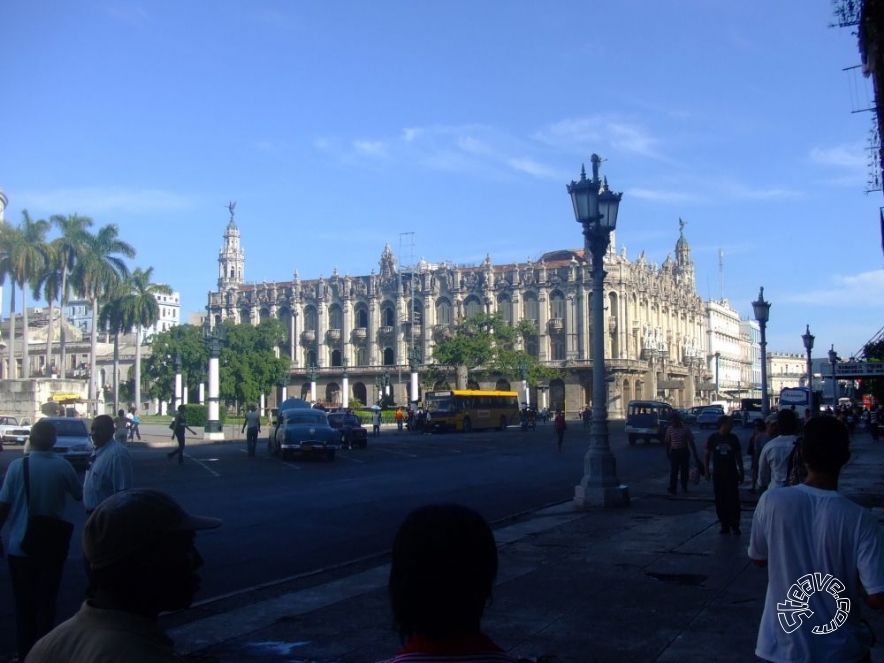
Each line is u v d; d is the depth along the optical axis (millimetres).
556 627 8672
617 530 15375
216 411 50094
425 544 2680
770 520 4676
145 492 3082
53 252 67562
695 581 10938
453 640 2684
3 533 15469
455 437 57094
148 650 2797
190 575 3080
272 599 10047
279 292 123750
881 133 21938
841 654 4398
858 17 20750
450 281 112250
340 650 7996
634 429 49219
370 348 116125
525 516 17719
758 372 197125
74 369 125688
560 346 105750
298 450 34344
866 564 4383
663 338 119688
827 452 4754
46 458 7855
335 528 16375
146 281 82812
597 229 19109
